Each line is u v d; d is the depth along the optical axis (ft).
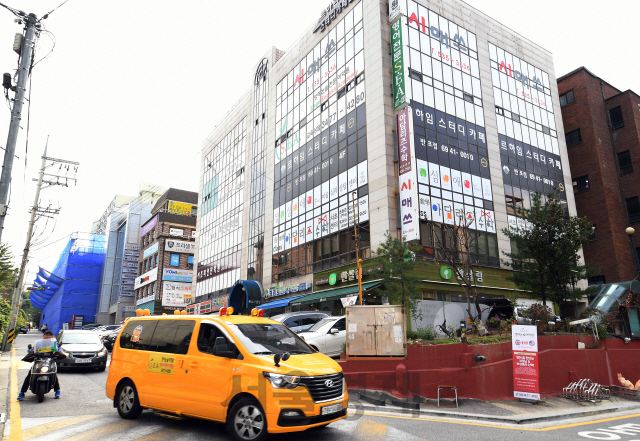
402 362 35.81
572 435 25.07
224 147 145.07
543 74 110.11
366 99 81.25
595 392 39.88
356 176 80.74
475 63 93.20
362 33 85.05
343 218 82.33
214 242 141.59
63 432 22.61
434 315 70.38
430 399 33.76
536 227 57.16
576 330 51.75
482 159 87.56
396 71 77.82
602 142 110.83
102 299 209.05
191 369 23.02
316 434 22.41
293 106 105.40
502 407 33.45
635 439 23.97
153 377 24.72
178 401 23.09
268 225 108.37
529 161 97.81
